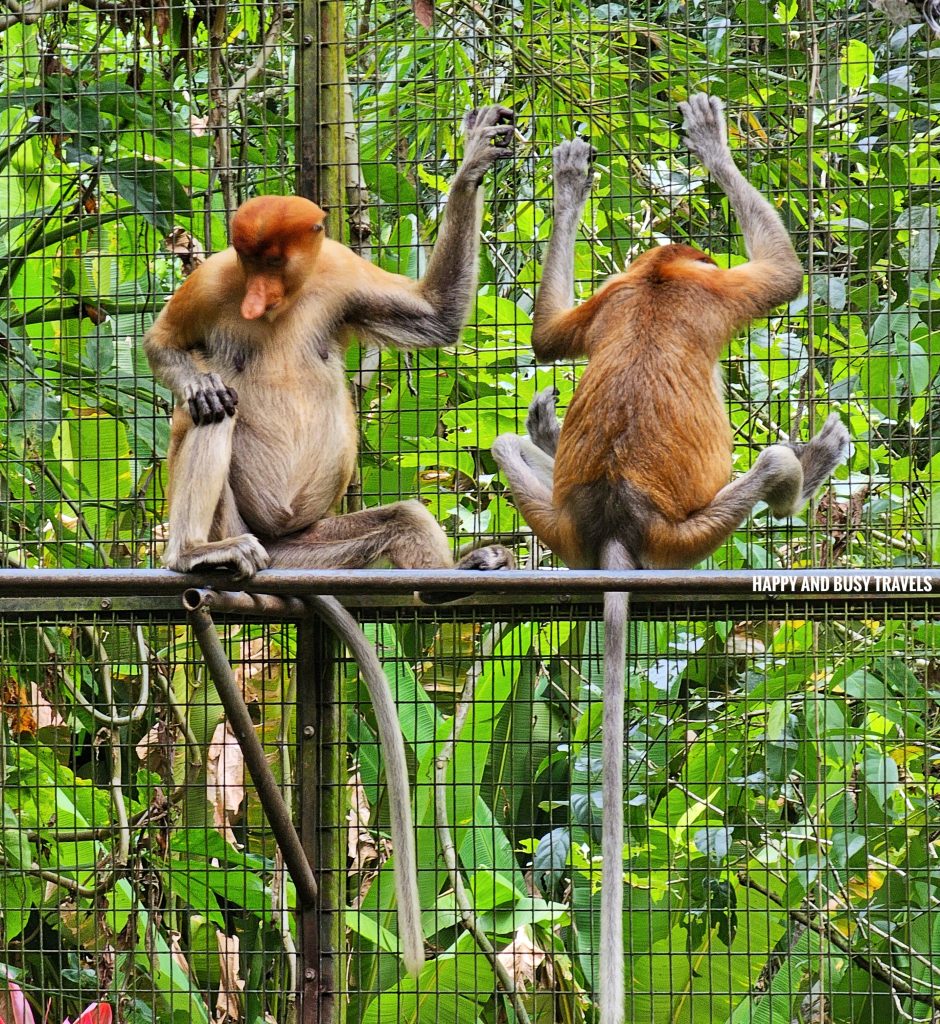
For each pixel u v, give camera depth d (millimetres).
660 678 9805
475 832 8672
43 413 8844
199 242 10367
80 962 9047
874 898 9398
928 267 9234
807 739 8617
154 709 10078
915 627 9625
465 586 5789
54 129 9781
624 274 8141
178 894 9164
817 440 8211
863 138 10539
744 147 9969
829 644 10055
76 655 8938
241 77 10344
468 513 10570
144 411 9898
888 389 8914
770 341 8828
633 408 7602
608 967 6438
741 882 9055
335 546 8164
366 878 10047
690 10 11188
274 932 9844
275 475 8102
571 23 9742
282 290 7812
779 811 9867
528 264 10719
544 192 10328
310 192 8375
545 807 9828
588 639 9047
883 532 9781
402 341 8234
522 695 9172
